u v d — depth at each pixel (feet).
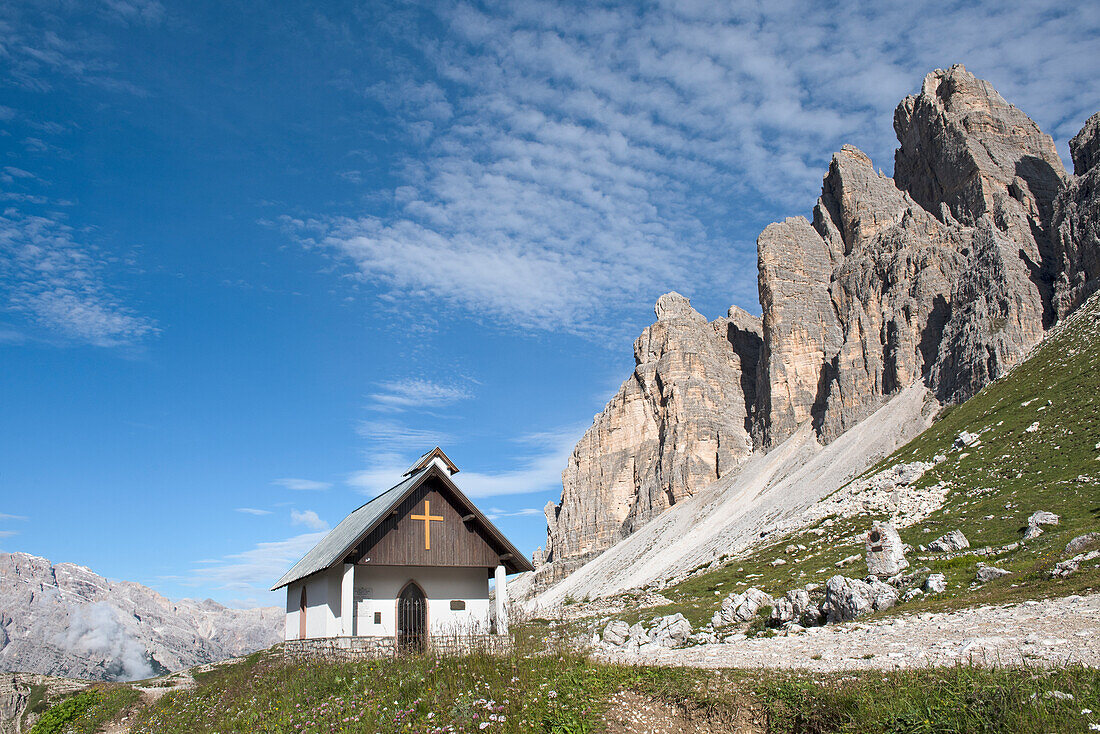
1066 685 53.72
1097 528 169.48
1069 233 490.49
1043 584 119.14
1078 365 359.05
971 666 62.54
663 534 637.30
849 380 612.29
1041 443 293.02
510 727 63.67
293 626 154.30
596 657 92.68
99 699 153.69
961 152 652.48
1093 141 524.93
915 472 338.95
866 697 58.54
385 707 74.02
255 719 87.56
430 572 132.46
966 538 211.41
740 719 62.13
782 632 139.85
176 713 112.78
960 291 547.90
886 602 138.92
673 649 132.16
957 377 501.15
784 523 376.27
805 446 622.95
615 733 62.85
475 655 84.64
